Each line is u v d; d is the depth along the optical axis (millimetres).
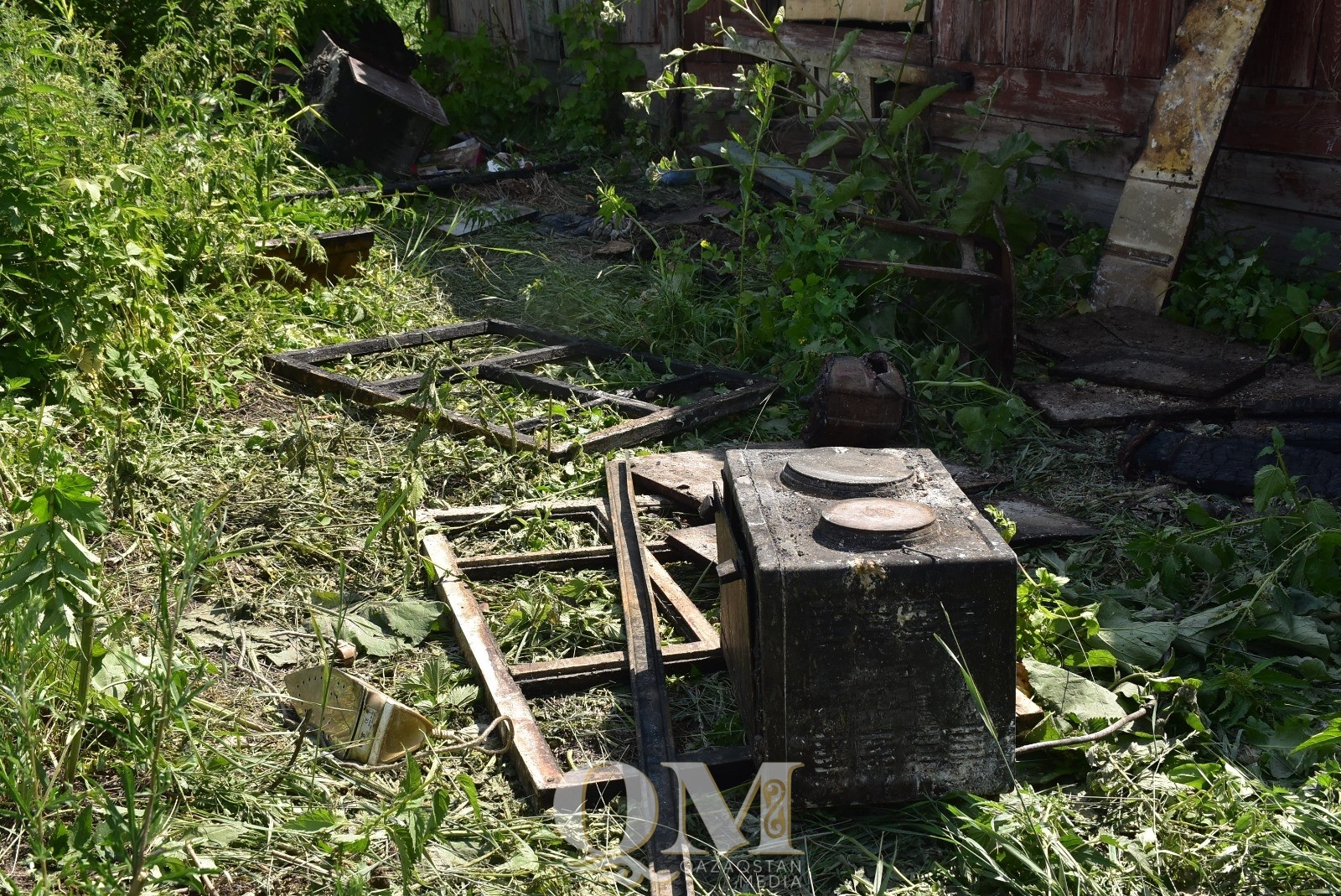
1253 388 5082
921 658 2654
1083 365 5391
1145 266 5988
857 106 6395
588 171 9852
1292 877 2521
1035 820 2654
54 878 2473
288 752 2988
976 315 5699
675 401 5391
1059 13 6734
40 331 4773
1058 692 3053
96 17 8594
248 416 5078
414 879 2555
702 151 9320
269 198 6848
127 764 2506
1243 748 2992
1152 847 2621
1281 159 5855
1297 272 5871
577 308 6617
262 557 3910
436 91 11617
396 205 7988
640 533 3998
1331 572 3508
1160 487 4438
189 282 5891
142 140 6117
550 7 11125
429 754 2977
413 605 3646
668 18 10008
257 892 2547
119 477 4012
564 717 3180
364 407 5168
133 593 3652
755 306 6227
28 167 4750
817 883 2605
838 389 4492
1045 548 4035
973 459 4789
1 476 3793
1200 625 3412
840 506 2824
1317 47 5590
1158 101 5941
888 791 2729
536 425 4988
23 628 2441
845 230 5777
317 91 8844
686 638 3523
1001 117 7266
